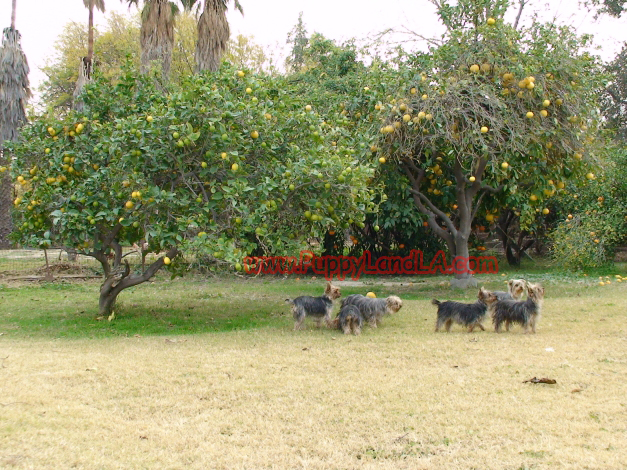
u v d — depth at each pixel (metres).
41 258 21.20
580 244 15.77
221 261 7.98
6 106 19.14
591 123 11.56
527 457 3.71
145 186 7.54
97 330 8.49
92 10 18.98
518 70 10.52
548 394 4.93
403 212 13.84
